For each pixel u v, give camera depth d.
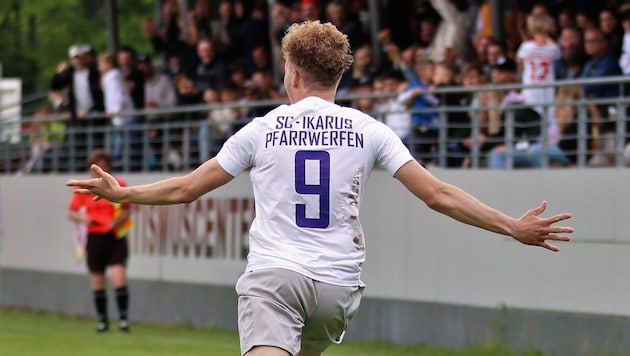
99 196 12.02
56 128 52.16
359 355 27.17
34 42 77.94
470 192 27.91
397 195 29.55
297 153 11.85
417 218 29.02
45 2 74.62
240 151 12.00
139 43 73.62
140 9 74.62
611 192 25.08
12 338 31.09
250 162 12.05
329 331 12.05
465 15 32.06
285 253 11.75
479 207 11.55
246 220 32.84
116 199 11.98
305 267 11.69
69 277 38.97
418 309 28.92
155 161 38.03
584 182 25.58
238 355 26.98
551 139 27.27
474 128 28.03
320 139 11.88
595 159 27.02
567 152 26.39
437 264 28.50
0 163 45.19
